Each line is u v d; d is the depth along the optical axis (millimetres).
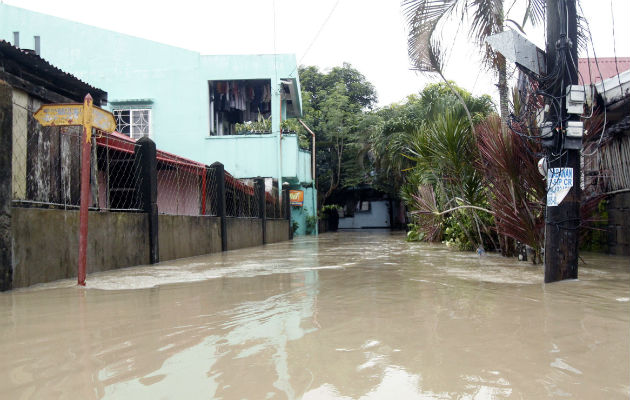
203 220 9281
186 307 3311
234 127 18641
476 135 7113
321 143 25828
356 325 2697
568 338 2381
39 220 4664
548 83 4785
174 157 9148
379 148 17234
